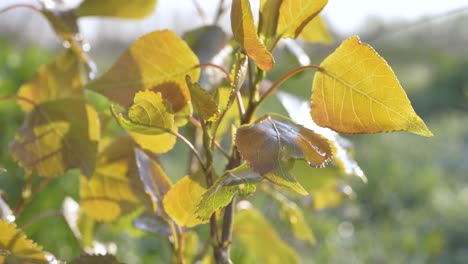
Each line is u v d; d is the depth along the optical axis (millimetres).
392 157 3342
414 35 5723
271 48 680
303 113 792
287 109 792
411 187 2977
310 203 880
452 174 3428
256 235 854
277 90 812
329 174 779
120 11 801
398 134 3775
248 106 682
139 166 712
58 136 749
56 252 1064
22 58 1399
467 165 3559
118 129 1021
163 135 690
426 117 5410
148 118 659
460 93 5578
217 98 698
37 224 1066
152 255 1291
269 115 657
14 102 1181
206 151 670
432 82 5746
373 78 651
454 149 3797
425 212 2703
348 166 731
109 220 774
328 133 744
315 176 779
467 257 2301
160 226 758
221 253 690
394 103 649
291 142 636
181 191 686
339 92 660
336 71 658
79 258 714
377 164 3154
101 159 764
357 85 655
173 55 691
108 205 773
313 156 636
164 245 1307
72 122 749
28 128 752
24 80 1328
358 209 2387
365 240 2207
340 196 878
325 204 881
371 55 648
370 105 654
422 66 5879
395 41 5789
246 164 640
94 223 849
